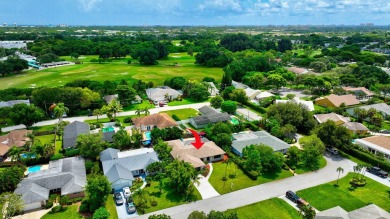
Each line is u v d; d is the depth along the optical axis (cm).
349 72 19062
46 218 5966
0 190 6738
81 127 10062
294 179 7506
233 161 8356
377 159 8219
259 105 13538
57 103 12081
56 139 9869
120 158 7894
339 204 6419
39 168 7962
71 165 7562
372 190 6988
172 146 8612
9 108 11250
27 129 10662
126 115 12244
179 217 6000
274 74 16738
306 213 5678
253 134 9769
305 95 15600
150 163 7744
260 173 7769
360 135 10250
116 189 6969
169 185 7181
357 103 13550
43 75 19800
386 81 17300
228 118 11269
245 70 19600
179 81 16050
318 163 8219
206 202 6525
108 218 5922
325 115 11262
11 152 8138
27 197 6234
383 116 11806
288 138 9825
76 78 18900
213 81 17250
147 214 6103
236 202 6525
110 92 14362
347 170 7962
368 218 5438
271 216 6028
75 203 6512
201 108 12506
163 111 12800
